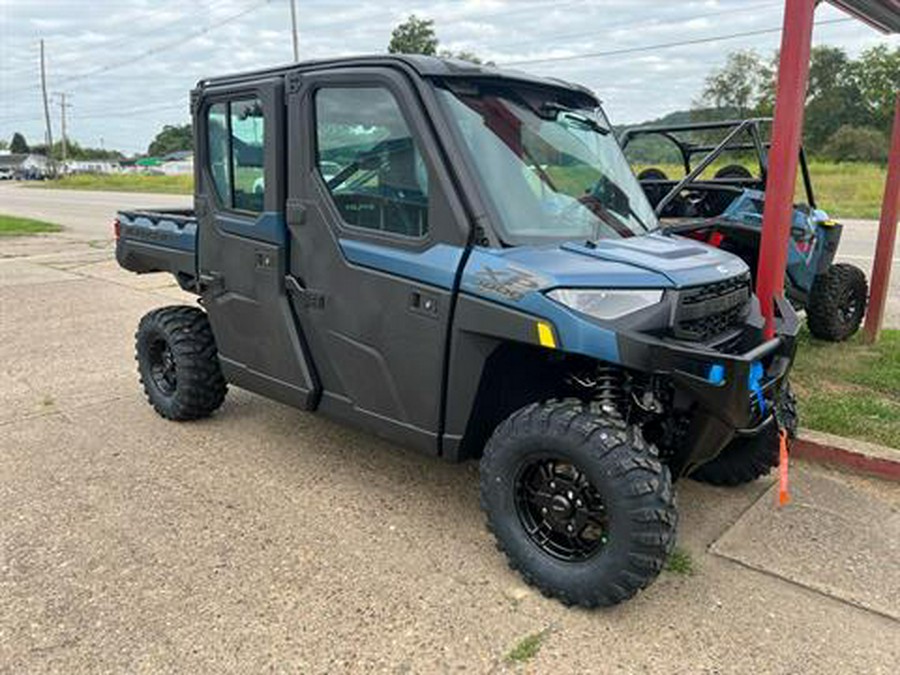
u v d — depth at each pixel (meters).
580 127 3.75
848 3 5.26
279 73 3.71
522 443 2.97
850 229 15.35
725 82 56.94
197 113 4.22
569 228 3.33
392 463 4.30
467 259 3.07
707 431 2.99
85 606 2.96
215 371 4.79
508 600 3.02
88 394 5.53
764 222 4.23
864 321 6.85
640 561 2.75
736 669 2.64
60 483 4.05
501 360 3.15
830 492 3.96
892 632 2.85
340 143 3.50
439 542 3.45
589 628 2.85
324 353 3.77
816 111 53.97
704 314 3.03
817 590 3.10
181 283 4.87
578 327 2.76
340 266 3.53
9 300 9.05
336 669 2.63
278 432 4.77
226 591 3.07
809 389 5.29
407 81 3.22
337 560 3.30
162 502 3.83
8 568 3.22
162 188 41.41
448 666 2.64
